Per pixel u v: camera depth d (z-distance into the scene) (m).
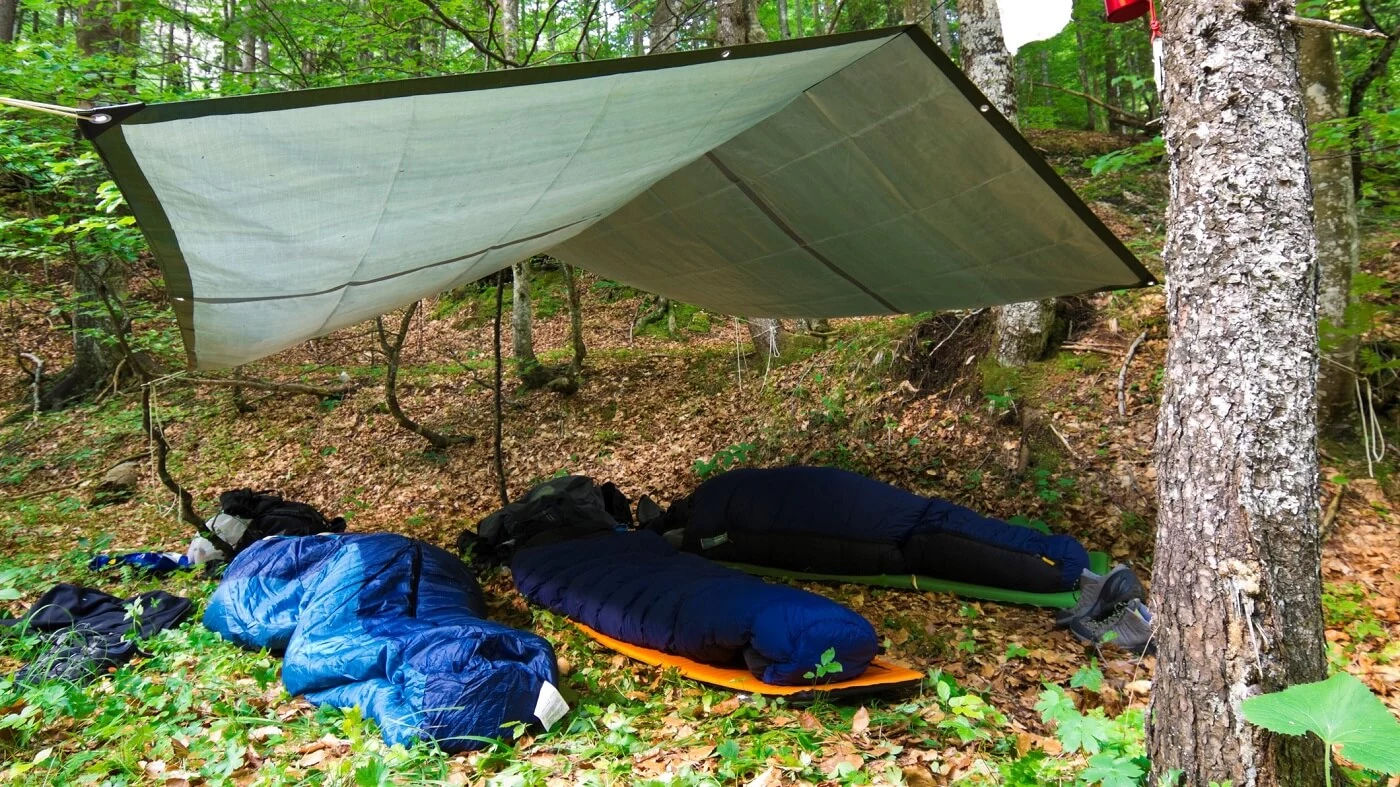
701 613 3.59
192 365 3.68
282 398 9.91
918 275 4.90
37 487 8.49
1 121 4.93
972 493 5.80
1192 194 2.21
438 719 2.85
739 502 5.21
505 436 8.27
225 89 6.54
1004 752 2.71
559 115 2.37
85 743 2.92
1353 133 4.96
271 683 3.56
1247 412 2.07
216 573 5.34
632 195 4.01
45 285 9.05
